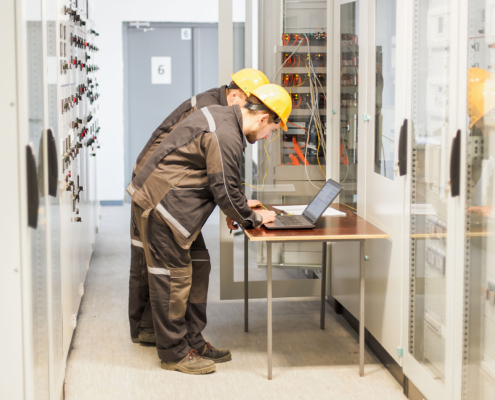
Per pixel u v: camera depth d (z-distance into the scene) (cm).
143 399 231
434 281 209
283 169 339
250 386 243
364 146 275
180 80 657
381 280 257
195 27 645
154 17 625
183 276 244
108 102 631
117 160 645
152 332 283
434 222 206
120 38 622
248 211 236
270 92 241
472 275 183
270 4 323
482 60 171
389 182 243
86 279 395
